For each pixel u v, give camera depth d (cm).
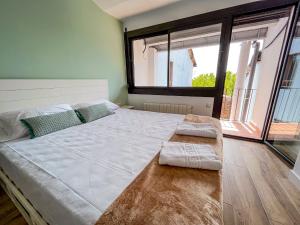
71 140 142
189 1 247
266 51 335
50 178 87
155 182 82
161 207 65
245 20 250
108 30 290
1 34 157
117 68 324
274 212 124
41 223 86
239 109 396
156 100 327
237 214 122
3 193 147
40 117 162
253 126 358
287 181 161
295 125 197
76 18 229
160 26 281
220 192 75
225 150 232
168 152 107
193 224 57
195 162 95
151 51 414
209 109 273
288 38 207
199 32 302
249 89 379
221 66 247
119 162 104
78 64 241
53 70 208
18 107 173
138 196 72
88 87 256
